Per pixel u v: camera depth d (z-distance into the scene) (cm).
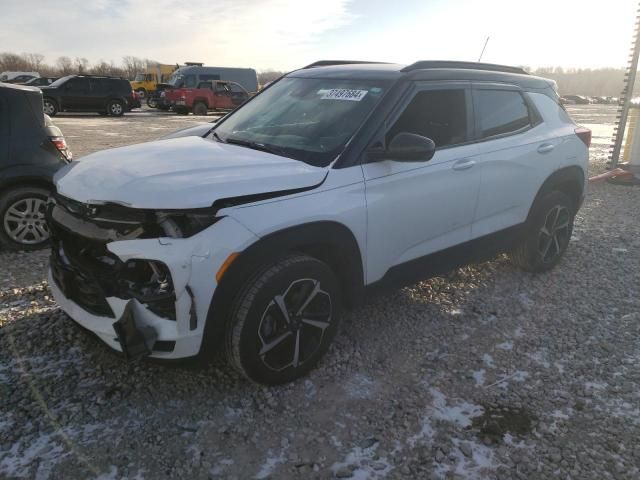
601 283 473
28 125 514
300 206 283
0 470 236
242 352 273
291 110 373
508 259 523
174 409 282
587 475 247
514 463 253
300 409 286
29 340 341
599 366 339
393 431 271
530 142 430
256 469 244
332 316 312
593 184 943
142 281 259
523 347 359
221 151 324
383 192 323
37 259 499
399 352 347
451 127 374
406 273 355
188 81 2841
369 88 353
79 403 283
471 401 299
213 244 253
